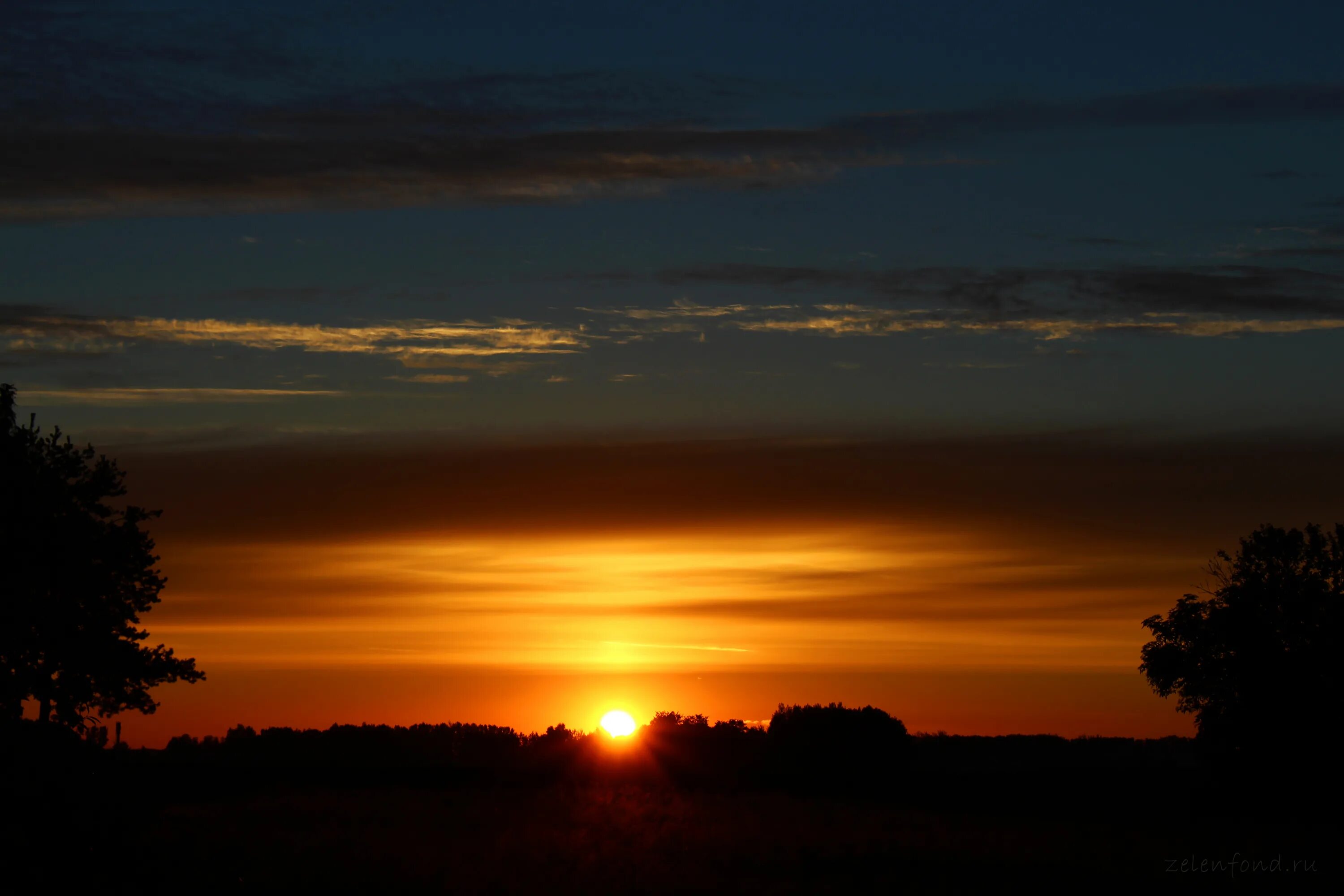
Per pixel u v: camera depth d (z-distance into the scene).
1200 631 50.59
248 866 29.81
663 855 33.62
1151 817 48.94
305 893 26.20
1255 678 49.00
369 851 33.19
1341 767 47.84
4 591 41.16
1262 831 42.50
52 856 26.69
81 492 45.31
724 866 32.44
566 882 28.23
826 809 52.22
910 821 46.47
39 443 45.22
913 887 29.20
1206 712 50.69
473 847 34.66
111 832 27.94
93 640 42.84
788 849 35.50
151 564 45.84
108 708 43.97
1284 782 48.66
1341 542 50.97
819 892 27.95
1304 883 30.61
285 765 76.94
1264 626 49.66
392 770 75.12
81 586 42.94
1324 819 47.19
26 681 41.16
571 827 41.59
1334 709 48.28
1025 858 34.22
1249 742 49.41
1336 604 49.47
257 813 46.97
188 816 44.84
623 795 56.50
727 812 48.91
